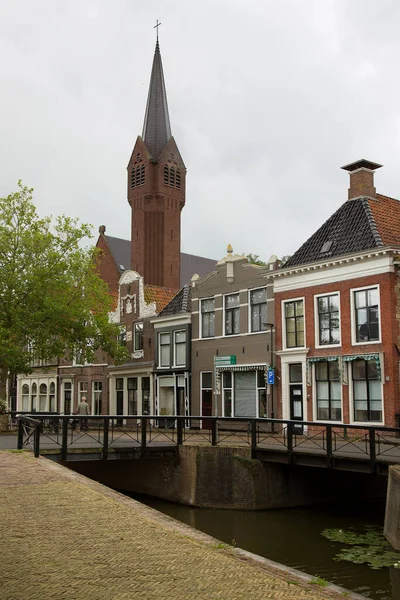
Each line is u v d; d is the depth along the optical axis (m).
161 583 6.77
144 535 8.89
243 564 7.58
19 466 15.51
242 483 20.84
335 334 26.50
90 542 8.50
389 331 24.28
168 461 22.36
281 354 28.39
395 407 23.89
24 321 30.03
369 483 23.53
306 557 14.12
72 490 12.34
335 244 27.30
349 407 25.45
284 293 28.72
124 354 33.41
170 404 34.88
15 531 9.11
